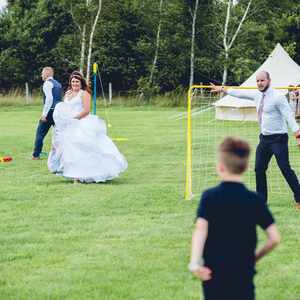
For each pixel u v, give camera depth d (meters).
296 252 9.57
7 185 15.09
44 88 19.55
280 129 12.26
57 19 60.41
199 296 7.76
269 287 8.14
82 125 15.34
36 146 19.78
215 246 5.41
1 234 10.59
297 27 58.53
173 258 9.27
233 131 28.58
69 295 7.82
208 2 58.06
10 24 61.00
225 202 5.39
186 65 59.19
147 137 26.42
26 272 8.70
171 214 12.04
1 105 48.41
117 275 8.54
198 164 18.84
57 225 11.16
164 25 59.16
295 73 37.94
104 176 15.34
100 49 58.72
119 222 11.38
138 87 59.12
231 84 60.31
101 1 57.50
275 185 15.53
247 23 59.47
